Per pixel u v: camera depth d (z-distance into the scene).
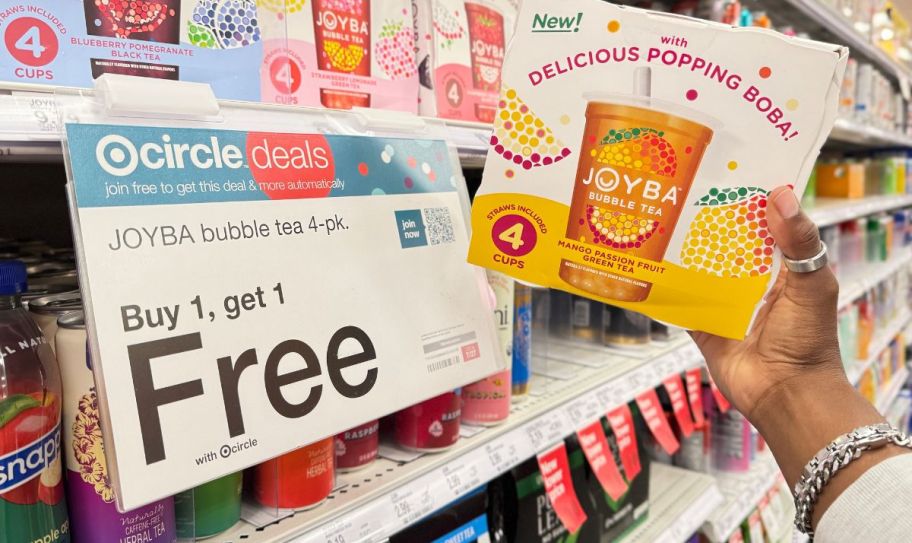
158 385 0.50
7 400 0.52
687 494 1.67
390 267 0.68
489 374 0.75
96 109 0.53
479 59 1.06
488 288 0.79
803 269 0.67
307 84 0.81
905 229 4.47
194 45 0.65
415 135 0.77
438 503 0.84
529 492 1.13
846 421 0.66
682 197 0.65
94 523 0.60
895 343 4.24
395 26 0.91
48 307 0.64
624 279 0.68
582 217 0.68
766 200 0.64
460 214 0.77
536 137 0.68
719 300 0.67
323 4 0.82
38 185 1.06
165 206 0.53
